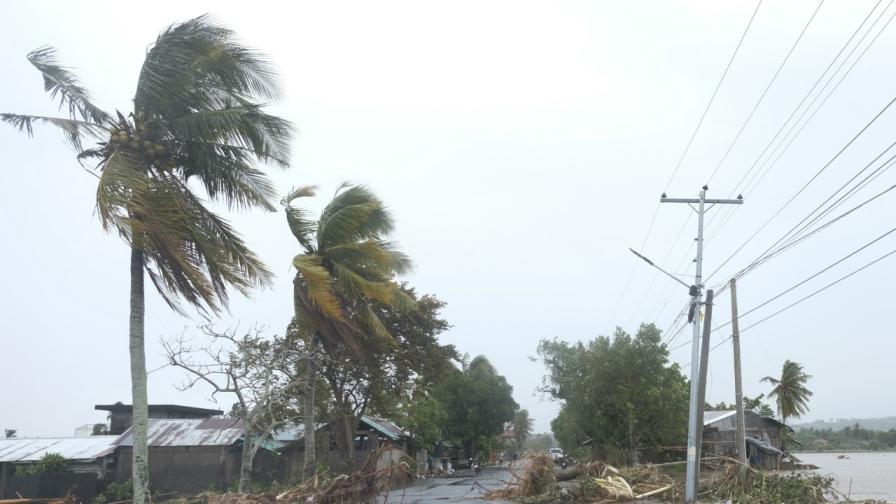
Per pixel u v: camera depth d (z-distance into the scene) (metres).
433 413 50.19
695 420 21.95
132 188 12.34
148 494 12.90
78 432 47.22
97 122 14.34
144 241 12.77
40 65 13.64
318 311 23.02
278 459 33.47
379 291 22.81
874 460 67.31
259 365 21.25
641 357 37.38
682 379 45.28
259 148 15.65
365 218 23.62
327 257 23.64
